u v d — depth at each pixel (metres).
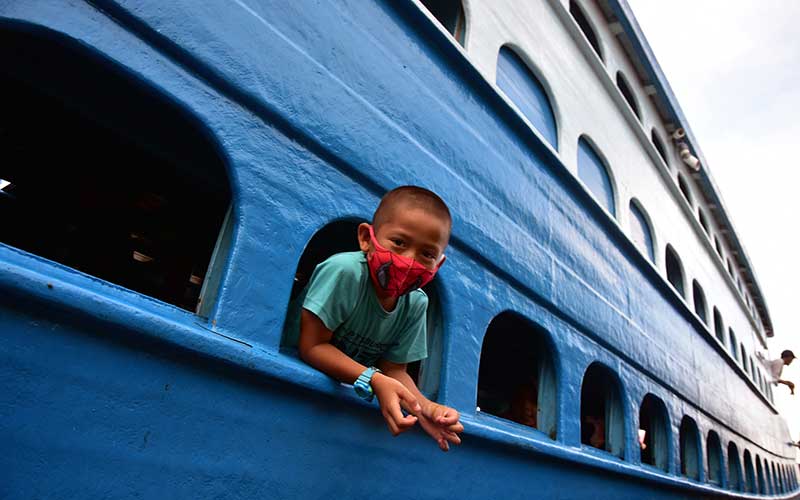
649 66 7.75
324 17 2.21
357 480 1.77
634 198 6.27
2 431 1.09
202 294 1.64
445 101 2.90
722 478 7.31
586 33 6.83
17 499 1.09
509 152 3.44
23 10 1.30
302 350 1.63
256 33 1.87
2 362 1.11
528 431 3.01
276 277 1.72
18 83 1.82
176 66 1.61
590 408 5.87
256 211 1.71
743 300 12.95
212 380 1.44
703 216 10.95
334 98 2.13
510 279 3.11
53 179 2.42
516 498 2.68
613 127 6.11
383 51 2.51
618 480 4.07
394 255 1.49
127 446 1.26
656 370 5.36
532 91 4.45
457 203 2.76
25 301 1.14
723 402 8.22
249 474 1.47
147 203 2.53
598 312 4.25
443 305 2.53
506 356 4.50
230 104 1.74
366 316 1.67
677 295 6.50
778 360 17.11
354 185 2.14
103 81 1.74
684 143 9.30
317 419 1.67
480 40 3.60
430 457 2.11
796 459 19.55
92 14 1.44
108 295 1.34
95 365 1.23
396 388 1.41
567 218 4.09
